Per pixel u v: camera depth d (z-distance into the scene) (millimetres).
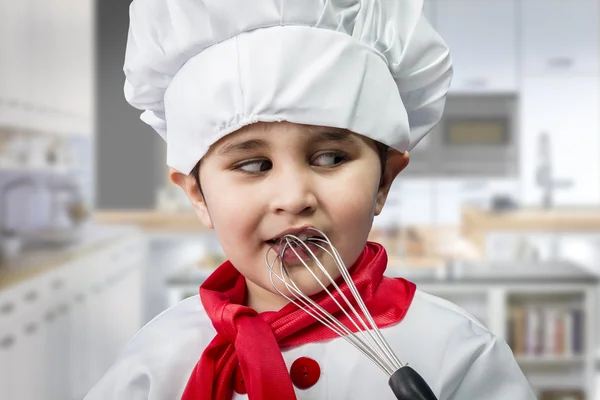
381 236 2994
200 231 3914
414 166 4207
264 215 548
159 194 4215
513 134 4242
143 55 628
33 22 2891
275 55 551
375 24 616
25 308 2254
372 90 577
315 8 569
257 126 550
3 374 2068
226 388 603
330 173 557
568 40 4211
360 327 599
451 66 653
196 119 581
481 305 2332
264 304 637
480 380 619
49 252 2857
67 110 3305
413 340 608
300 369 591
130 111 4613
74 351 2730
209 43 590
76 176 4020
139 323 3771
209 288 662
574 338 2320
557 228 3574
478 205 4191
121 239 3404
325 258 556
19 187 3418
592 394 2340
